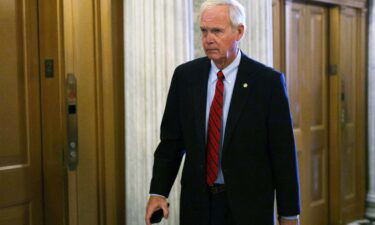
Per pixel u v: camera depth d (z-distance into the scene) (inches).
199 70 80.7
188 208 78.9
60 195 106.0
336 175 194.1
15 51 102.0
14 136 102.5
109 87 108.7
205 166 77.2
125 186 112.4
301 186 179.8
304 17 177.5
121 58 111.4
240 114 76.0
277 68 165.5
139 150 109.6
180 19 112.0
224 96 78.4
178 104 82.0
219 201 77.0
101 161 108.8
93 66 107.0
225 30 73.7
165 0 109.7
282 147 76.9
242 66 78.7
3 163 101.0
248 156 76.1
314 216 187.5
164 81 110.2
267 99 76.7
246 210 75.3
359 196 207.3
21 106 103.4
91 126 107.7
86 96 106.7
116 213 111.6
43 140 106.6
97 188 109.0
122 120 112.3
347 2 190.7
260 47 136.9
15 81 102.3
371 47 203.6
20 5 102.5
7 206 101.5
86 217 108.0
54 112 105.0
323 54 189.0
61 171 105.6
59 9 102.8
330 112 193.6
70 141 105.2
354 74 201.0
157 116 109.9
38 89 105.6
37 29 104.9
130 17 108.5
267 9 138.6
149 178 110.0
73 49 104.6
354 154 204.7
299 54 175.8
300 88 177.5
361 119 205.5
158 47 109.3
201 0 128.0
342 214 195.8
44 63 105.0
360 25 201.0
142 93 109.1
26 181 104.2
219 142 76.7
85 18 105.5
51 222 107.3
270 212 77.4
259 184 76.5
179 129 82.8
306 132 181.3
